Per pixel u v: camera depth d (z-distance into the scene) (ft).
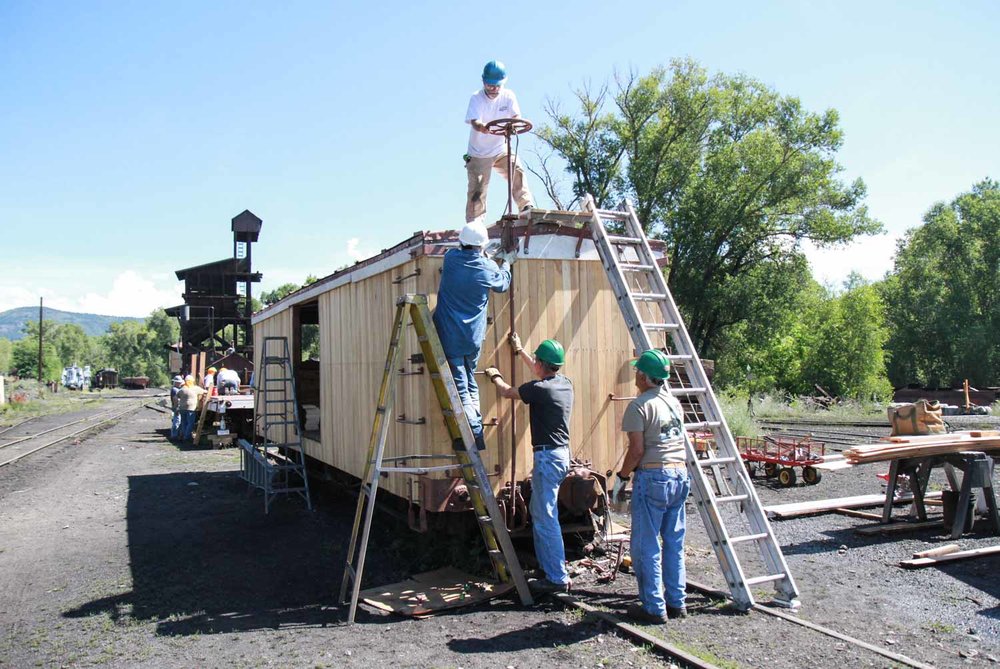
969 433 25.50
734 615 16.39
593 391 22.41
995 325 151.74
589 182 103.14
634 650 14.58
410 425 20.83
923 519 24.94
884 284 170.30
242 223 127.54
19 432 77.05
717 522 16.89
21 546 25.85
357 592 17.33
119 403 151.43
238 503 33.47
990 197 163.43
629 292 19.36
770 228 98.84
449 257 18.69
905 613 16.47
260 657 15.12
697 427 18.02
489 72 21.80
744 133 101.76
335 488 35.53
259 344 45.52
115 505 33.53
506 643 15.23
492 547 19.40
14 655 15.78
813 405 87.40
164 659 15.28
